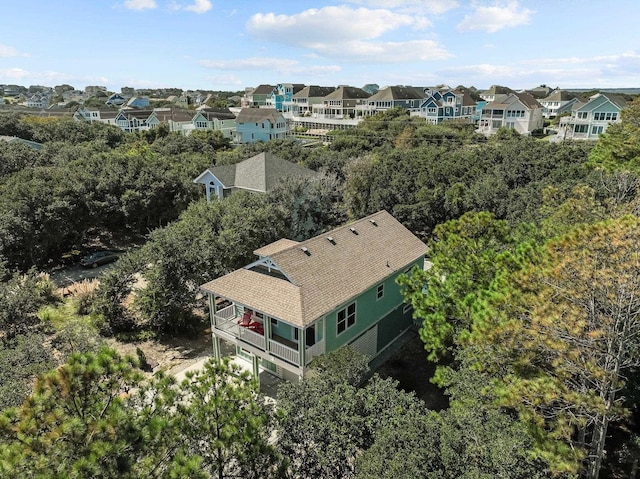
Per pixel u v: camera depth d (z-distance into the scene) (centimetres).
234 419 860
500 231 1670
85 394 731
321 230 3262
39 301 2225
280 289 1641
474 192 3212
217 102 14012
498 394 968
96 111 10544
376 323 1947
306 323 1480
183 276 2131
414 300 1489
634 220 935
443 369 1274
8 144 4597
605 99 6512
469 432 898
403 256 2086
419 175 3541
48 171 3447
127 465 664
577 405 943
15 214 2759
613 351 972
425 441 871
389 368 1878
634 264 865
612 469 1297
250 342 1711
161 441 746
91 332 1944
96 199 3316
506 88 12244
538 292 1043
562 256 1007
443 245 1620
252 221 2522
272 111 8062
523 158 3625
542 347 960
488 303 1171
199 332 2214
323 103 10612
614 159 2878
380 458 859
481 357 1098
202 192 3881
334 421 1000
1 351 1612
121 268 2198
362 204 3553
